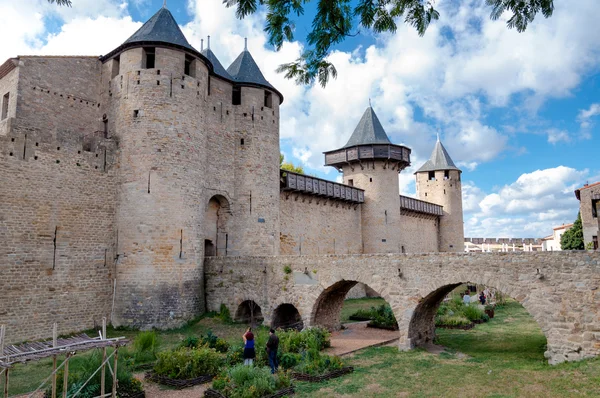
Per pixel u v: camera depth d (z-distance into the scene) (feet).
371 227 118.83
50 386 34.71
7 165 53.88
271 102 84.84
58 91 66.49
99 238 62.18
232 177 79.05
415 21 20.01
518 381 38.34
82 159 61.72
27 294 54.03
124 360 39.45
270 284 63.72
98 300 60.80
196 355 40.42
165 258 61.93
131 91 65.16
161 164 63.36
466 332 64.44
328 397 34.96
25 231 54.65
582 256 42.63
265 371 36.65
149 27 68.69
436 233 158.92
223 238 77.46
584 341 41.68
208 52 81.15
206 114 71.67
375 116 125.18
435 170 162.20
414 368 43.68
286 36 20.77
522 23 18.25
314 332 53.01
